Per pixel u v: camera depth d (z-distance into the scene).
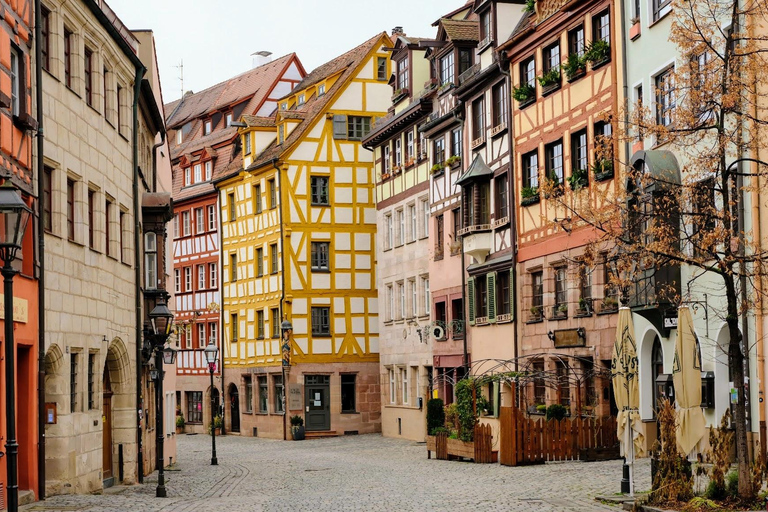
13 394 12.20
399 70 48.06
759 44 20.62
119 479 26.77
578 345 30.22
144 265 30.30
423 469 28.16
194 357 62.28
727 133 16.95
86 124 23.23
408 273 46.19
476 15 42.44
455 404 30.64
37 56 19.77
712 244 16.47
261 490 24.38
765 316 21.55
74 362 22.19
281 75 63.84
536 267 33.06
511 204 34.66
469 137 38.75
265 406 55.19
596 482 21.11
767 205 19.55
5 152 17.77
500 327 35.91
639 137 18.19
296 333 52.44
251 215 56.62
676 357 17.44
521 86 33.72
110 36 25.16
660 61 25.98
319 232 53.12
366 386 53.06
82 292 22.44
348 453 38.75
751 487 16.16
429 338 43.44
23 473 19.22
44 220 19.97
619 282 17.67
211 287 61.31
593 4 29.56
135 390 27.67
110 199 25.58
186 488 25.27
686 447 17.11
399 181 47.28
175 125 69.44
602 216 18.67
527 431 26.56
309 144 53.41
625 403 18.75
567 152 31.08
